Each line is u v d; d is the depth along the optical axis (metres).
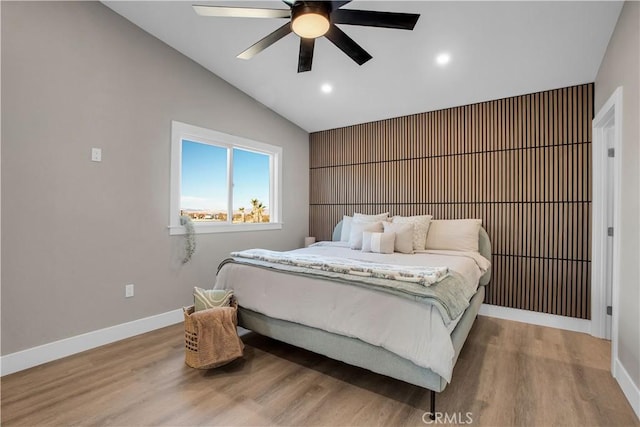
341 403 1.89
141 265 2.99
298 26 1.98
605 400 1.93
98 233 2.69
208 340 2.25
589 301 3.04
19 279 2.27
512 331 3.08
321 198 4.96
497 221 3.50
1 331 2.19
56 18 2.43
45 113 2.38
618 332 2.13
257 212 4.34
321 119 4.55
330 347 2.12
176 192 3.28
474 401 1.92
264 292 2.50
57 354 2.44
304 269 2.38
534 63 2.83
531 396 1.97
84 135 2.60
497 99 3.51
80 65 2.57
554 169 3.19
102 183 2.71
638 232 1.85
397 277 2.00
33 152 2.32
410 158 4.10
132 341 2.80
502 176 3.47
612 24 2.28
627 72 2.04
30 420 1.72
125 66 2.86
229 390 2.03
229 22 2.83
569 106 3.12
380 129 4.37
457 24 2.48
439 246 3.47
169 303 3.22
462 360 2.46
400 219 3.74
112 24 2.77
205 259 3.56
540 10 2.25
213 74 3.62
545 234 3.24
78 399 1.92
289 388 2.05
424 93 3.56
